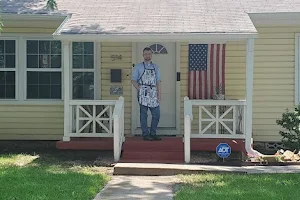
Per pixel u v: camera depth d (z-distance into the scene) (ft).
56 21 39.27
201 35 32.55
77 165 32.37
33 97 40.60
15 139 40.45
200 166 30.19
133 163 31.17
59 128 40.40
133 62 40.16
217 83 39.17
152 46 40.11
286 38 39.73
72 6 39.58
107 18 36.40
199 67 39.27
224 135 34.68
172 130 39.60
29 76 40.52
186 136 32.24
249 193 22.95
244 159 33.53
